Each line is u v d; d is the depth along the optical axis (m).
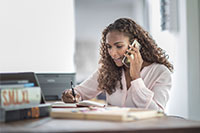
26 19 3.31
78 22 4.09
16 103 1.34
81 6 4.10
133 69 1.79
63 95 2.07
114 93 1.96
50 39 3.41
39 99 1.44
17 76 1.39
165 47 3.49
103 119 1.29
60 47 3.46
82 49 4.09
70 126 1.17
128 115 1.28
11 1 3.25
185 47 3.09
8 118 1.30
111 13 4.20
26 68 3.31
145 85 1.87
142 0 4.21
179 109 3.21
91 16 4.14
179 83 3.21
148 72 1.89
